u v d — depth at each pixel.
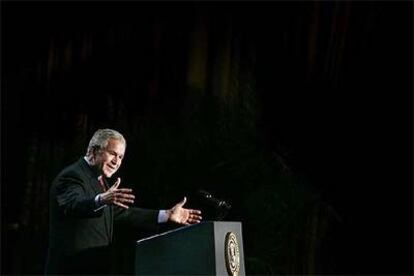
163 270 4.29
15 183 12.23
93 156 5.00
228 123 11.72
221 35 13.84
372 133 13.43
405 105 13.32
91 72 13.23
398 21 13.33
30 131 12.30
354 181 13.31
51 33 13.30
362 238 13.11
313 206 11.49
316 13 13.85
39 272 11.66
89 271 4.73
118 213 5.27
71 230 4.75
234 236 4.44
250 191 11.23
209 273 4.12
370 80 13.55
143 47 13.52
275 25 14.01
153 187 11.16
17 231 11.87
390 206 13.20
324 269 11.83
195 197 11.12
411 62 13.28
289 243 11.21
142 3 13.56
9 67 12.93
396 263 12.99
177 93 13.24
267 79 13.59
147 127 11.76
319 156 13.36
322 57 13.76
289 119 13.48
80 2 13.36
